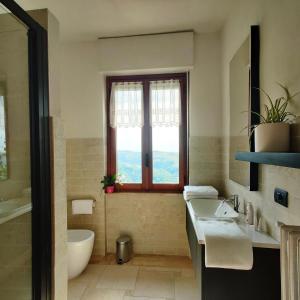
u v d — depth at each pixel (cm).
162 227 269
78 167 277
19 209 137
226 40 230
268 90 136
